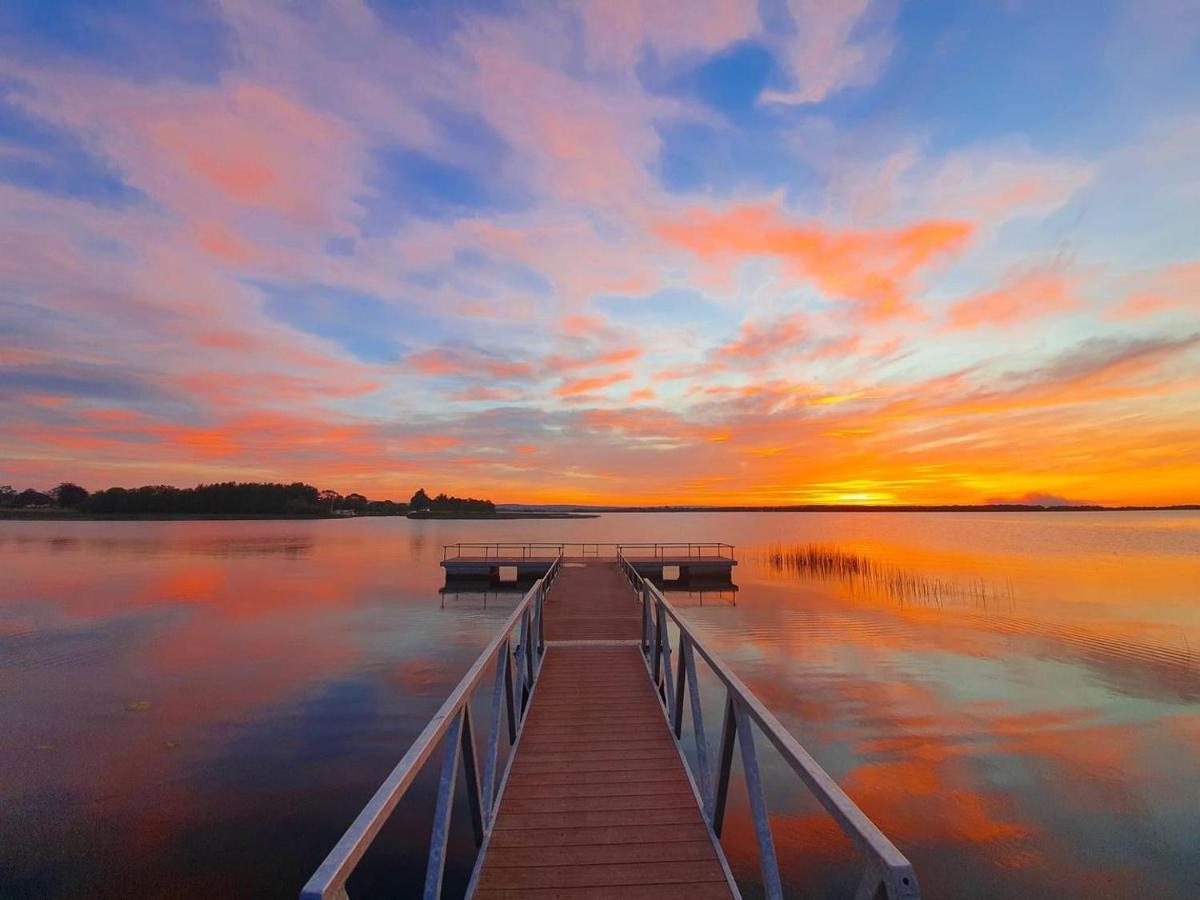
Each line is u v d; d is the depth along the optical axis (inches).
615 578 689.6
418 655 487.5
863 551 1520.7
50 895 189.9
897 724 334.3
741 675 427.5
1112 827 233.9
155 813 237.9
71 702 370.0
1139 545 1711.4
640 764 178.5
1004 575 979.3
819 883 198.1
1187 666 446.3
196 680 417.7
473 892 117.7
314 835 223.6
